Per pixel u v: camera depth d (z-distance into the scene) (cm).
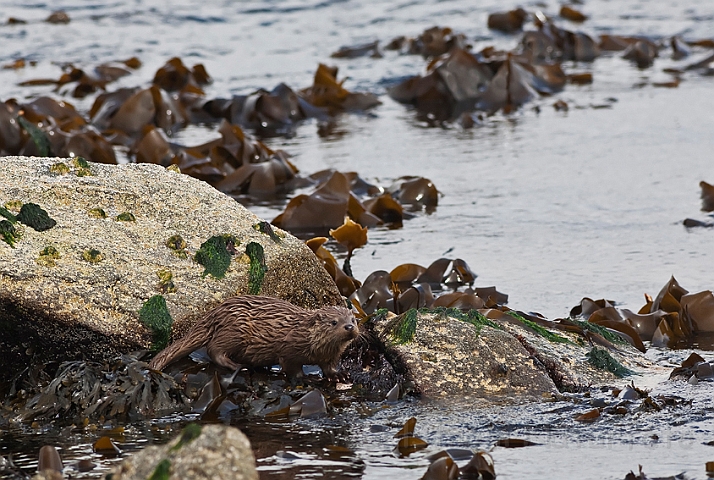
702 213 2631
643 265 2256
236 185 2888
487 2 5706
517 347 1616
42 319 1537
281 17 5444
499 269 2245
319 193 2578
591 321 1852
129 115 3575
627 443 1378
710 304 1908
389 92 4081
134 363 1527
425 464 1312
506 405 1515
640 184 2906
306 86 4166
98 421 1477
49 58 4662
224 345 1584
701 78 4266
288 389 1585
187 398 1529
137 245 1661
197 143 3384
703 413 1473
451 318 1658
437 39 4725
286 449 1366
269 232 1739
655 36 4947
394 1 5734
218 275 1658
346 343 1577
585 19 5291
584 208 2706
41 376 1548
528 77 4062
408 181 2817
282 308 1609
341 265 2270
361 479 1267
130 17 5397
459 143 3412
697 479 1254
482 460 1270
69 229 1653
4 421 1473
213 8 5594
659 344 1823
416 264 2181
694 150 3222
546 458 1333
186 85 4012
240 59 4659
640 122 3591
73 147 3097
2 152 3189
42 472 1173
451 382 1561
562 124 3612
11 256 1566
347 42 4956
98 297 1565
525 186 2917
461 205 2767
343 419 1475
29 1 5647
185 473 983
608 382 1602
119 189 1752
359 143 3434
